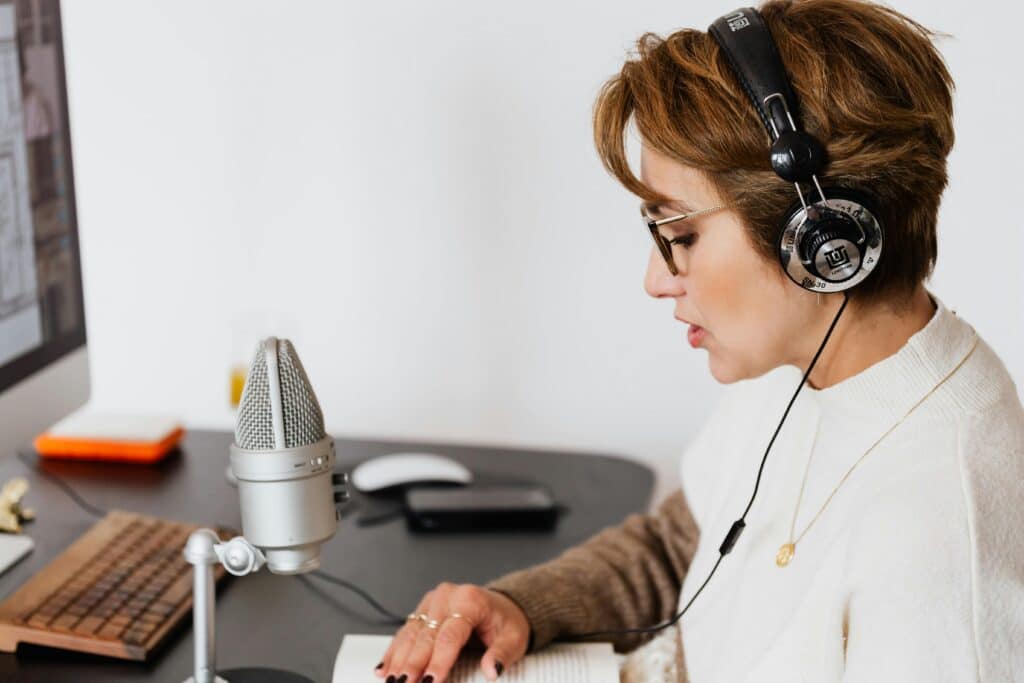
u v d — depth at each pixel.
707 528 1.21
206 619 1.01
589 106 1.79
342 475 0.97
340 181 1.89
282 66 1.85
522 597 1.16
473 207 1.86
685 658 1.13
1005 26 1.66
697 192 0.90
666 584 1.28
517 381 1.93
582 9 1.75
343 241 1.91
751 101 0.85
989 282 1.75
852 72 0.84
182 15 1.85
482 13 1.78
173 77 1.88
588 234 1.84
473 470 1.62
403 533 1.42
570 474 1.63
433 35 1.80
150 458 1.59
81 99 1.91
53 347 1.40
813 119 0.84
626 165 0.93
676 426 1.92
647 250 1.83
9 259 1.29
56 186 1.40
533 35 1.78
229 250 1.95
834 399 0.95
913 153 0.85
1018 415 0.92
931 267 0.92
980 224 1.74
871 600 0.82
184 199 1.93
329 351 1.97
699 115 0.87
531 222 1.85
